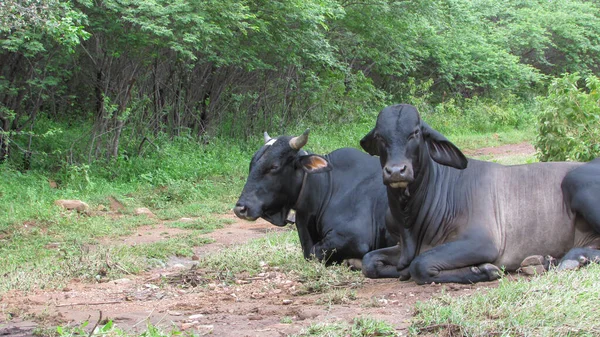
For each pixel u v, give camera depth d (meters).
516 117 31.84
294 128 21.31
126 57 15.14
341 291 6.05
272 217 7.50
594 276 5.20
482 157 20.83
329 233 7.40
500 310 4.60
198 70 18.16
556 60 39.69
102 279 7.68
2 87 13.40
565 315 4.46
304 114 22.45
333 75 22.92
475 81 33.50
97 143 15.43
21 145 15.27
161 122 17.72
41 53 13.91
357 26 23.14
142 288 7.11
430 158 6.30
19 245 9.72
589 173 6.05
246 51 16.66
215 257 8.22
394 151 5.89
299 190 7.47
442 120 27.70
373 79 29.14
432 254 5.98
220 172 16.14
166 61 16.67
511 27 36.56
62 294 6.84
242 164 16.86
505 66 32.66
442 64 30.12
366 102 25.75
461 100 32.66
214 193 14.41
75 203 11.98
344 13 19.80
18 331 5.13
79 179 13.69
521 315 4.48
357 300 5.74
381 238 7.27
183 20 13.45
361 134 22.48
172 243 9.65
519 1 40.09
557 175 6.28
